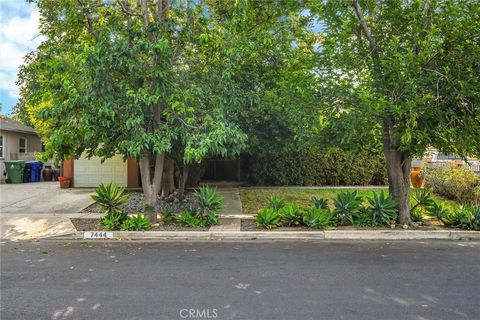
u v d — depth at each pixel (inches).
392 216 324.5
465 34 278.1
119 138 328.2
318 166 611.8
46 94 312.3
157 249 266.2
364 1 330.3
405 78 284.4
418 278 197.9
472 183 449.4
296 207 344.8
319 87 310.3
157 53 297.9
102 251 259.9
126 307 158.4
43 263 227.9
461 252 257.9
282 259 237.5
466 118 290.4
